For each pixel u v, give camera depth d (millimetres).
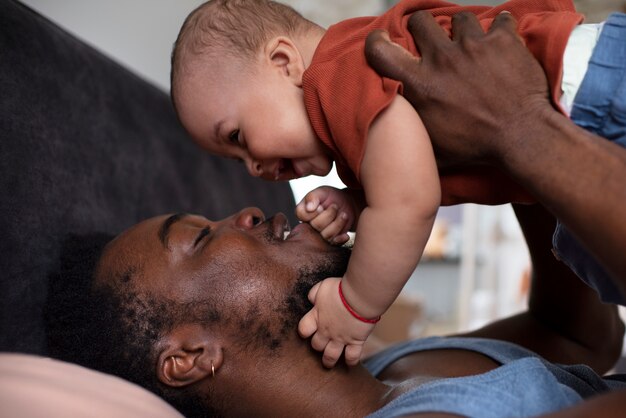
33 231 1052
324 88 880
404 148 802
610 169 707
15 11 1199
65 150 1197
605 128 815
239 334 979
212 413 986
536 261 1317
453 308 6258
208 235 1053
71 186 1188
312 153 988
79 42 1396
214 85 1008
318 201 1043
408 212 805
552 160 742
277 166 1044
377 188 818
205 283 995
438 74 817
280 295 991
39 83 1170
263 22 1004
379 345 1720
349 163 858
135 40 2465
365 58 862
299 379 978
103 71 1428
